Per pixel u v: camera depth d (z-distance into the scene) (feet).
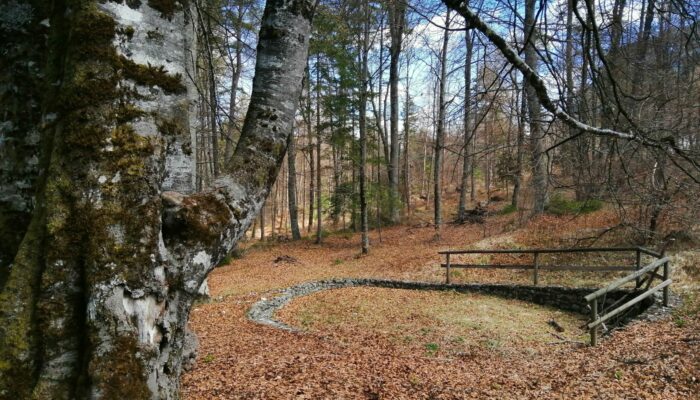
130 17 5.17
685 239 33.42
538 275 37.93
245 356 20.94
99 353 4.60
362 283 42.55
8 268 5.09
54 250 4.65
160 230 5.21
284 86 7.02
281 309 35.17
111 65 4.93
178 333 5.55
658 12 12.35
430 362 20.21
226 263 59.41
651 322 22.89
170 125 5.57
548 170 15.88
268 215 121.29
